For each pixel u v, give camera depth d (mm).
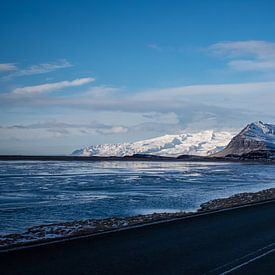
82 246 10844
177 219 16062
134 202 30281
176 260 9500
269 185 51531
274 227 14336
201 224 14836
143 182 53719
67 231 15586
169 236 12414
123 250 10430
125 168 110812
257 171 99938
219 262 9391
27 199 32781
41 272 8297
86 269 8578
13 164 138500
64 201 31234
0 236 14680
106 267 8766
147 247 10836
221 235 12719
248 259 9727
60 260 9312
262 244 11438
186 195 36312
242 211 18984
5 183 50031
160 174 76688
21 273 8211
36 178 60469
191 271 8594
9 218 21984
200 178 65250
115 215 23516
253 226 14523
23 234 14977
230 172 91062
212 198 33875
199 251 10469
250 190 43125
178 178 63906
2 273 8203
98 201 31047
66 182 52438
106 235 12453
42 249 10430
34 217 22500
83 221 19109
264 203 22969
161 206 27891
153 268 8758
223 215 17453
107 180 57062
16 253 9961
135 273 8352
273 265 9234
